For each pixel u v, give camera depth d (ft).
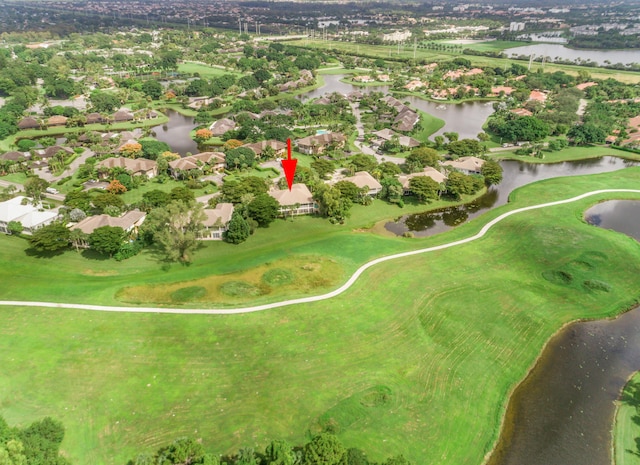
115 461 181.47
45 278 303.27
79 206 387.96
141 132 647.15
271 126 634.84
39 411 202.39
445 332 256.11
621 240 356.18
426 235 377.71
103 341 243.40
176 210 314.55
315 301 280.10
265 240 360.48
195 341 245.24
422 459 184.55
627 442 197.36
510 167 542.57
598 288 299.38
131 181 456.45
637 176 496.23
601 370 237.66
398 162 532.73
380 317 266.36
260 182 417.69
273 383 218.79
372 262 326.24
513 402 217.15
